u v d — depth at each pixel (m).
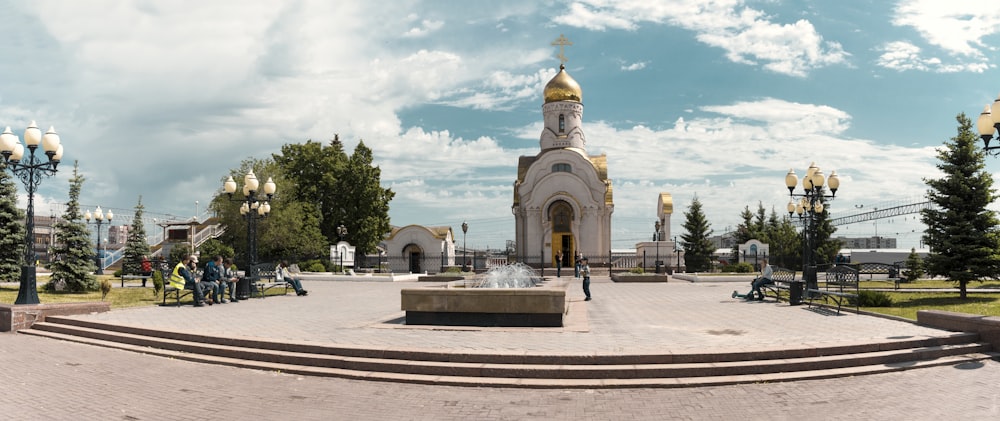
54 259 27.70
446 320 14.35
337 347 11.02
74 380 10.01
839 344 10.98
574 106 53.16
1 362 11.41
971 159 22.45
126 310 18.09
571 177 49.69
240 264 49.69
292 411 8.33
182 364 11.33
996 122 13.15
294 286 25.39
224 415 8.12
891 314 15.96
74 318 15.43
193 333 12.68
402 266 55.69
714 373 9.91
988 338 11.97
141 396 9.05
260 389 9.49
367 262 58.12
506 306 14.09
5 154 16.59
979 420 7.88
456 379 9.80
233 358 11.52
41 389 9.38
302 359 10.90
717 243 81.12
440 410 8.39
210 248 45.81
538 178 50.59
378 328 13.84
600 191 50.09
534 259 49.59
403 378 9.88
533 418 8.03
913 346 11.45
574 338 12.27
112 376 10.34
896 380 9.91
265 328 13.91
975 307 17.95
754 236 68.69
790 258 61.41
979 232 22.03
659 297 24.17
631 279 36.56
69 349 12.91
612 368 9.84
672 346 11.14
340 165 55.34
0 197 27.94
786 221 67.00
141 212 41.47
